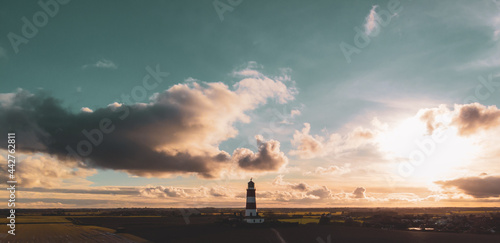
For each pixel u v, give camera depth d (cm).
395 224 13450
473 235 10044
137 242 8319
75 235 9950
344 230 10988
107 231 11044
